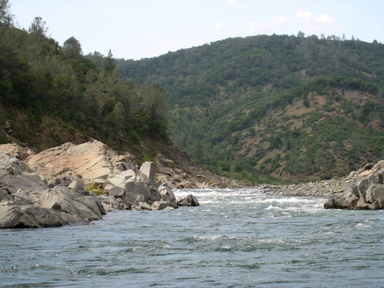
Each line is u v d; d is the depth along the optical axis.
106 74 146.75
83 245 22.19
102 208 37.06
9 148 59.81
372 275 16.52
